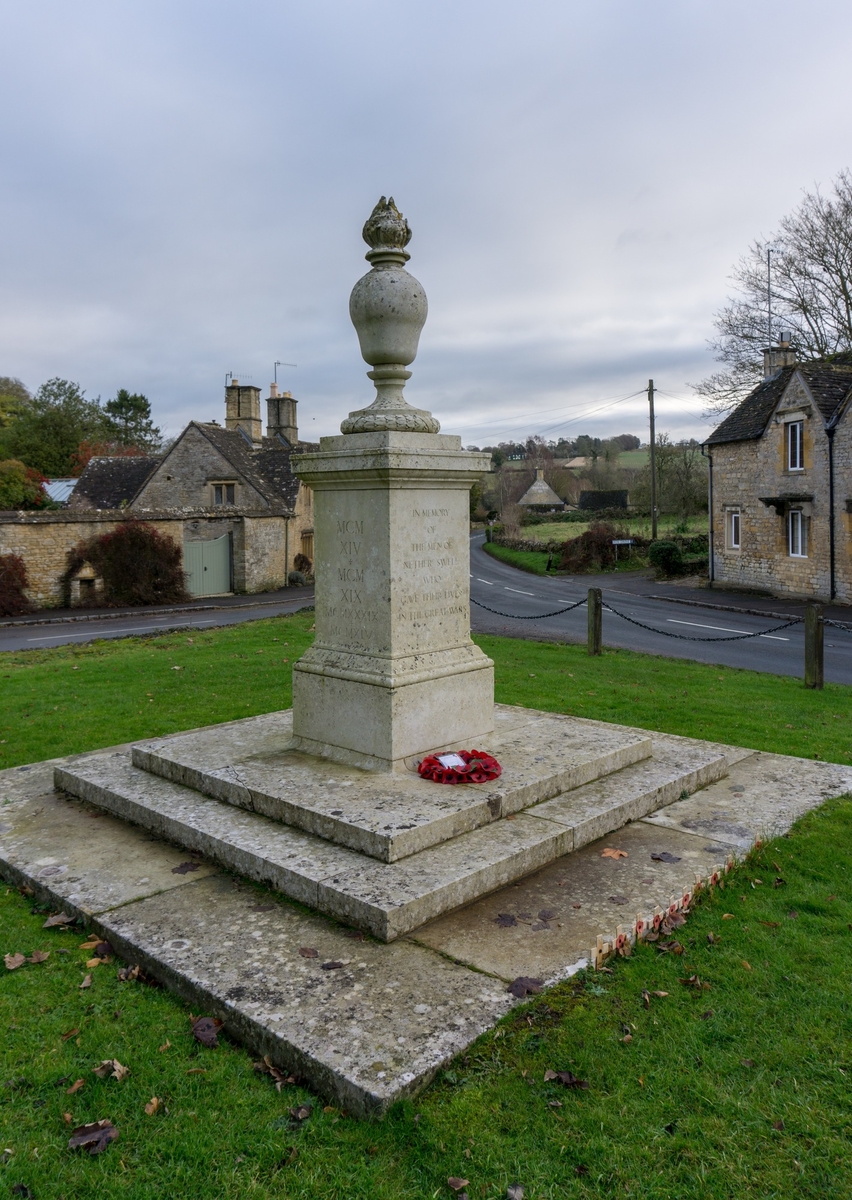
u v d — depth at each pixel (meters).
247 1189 2.76
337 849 4.84
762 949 4.12
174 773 6.07
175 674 12.05
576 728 6.99
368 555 5.85
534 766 5.91
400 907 4.14
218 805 5.60
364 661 5.88
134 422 71.19
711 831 5.56
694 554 37.38
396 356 5.99
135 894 4.66
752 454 28.19
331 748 6.12
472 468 6.05
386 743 5.71
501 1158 2.85
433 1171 2.81
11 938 4.38
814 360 30.09
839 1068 3.26
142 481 36.97
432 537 6.01
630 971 3.90
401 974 3.82
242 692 10.58
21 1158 2.90
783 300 32.38
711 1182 2.75
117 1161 2.88
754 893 4.75
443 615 6.17
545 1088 3.16
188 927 4.28
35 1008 3.76
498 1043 3.37
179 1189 2.77
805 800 6.19
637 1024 3.52
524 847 4.87
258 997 3.64
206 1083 3.27
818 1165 2.81
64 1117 3.09
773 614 21.75
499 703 8.98
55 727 8.69
